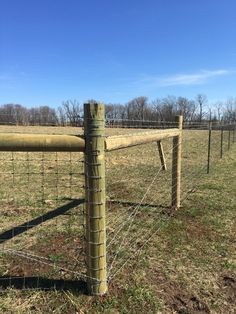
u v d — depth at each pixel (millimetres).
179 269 4316
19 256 4477
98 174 3424
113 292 3678
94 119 3350
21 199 7188
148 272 4188
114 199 7453
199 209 6812
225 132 33906
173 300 3645
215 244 5117
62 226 5617
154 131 5457
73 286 3730
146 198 7551
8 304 3438
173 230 5605
